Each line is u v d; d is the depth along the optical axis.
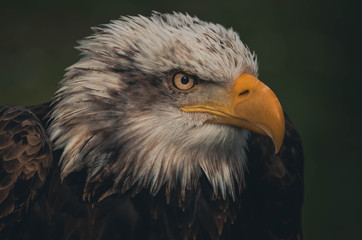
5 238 7.51
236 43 7.66
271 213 9.21
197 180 7.86
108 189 7.55
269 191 9.10
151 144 7.52
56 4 22.28
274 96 7.54
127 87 7.46
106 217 7.52
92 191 7.52
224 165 7.95
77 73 7.62
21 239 7.57
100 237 7.48
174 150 7.63
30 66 19.75
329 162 17.44
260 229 9.15
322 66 20.58
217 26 7.79
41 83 19.03
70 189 7.52
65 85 7.66
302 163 9.56
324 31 22.25
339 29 22.44
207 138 7.66
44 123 8.06
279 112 7.48
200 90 7.55
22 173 7.39
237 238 8.37
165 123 7.50
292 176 9.19
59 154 7.68
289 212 9.24
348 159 17.50
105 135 7.45
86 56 7.72
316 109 18.95
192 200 7.86
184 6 22.52
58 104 7.64
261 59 20.55
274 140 7.47
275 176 9.01
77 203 7.50
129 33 7.64
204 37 7.48
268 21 22.36
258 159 8.95
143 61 7.47
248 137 8.45
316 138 18.14
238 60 7.58
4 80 19.11
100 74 7.52
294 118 18.59
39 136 7.54
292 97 19.22
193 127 7.57
